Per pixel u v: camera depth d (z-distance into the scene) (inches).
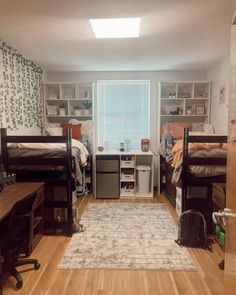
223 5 96.9
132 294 93.7
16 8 99.1
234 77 50.5
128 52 165.5
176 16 106.6
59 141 136.6
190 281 101.4
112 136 237.5
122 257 118.6
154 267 110.6
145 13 104.0
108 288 97.0
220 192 124.0
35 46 150.6
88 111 228.8
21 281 97.3
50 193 145.1
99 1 93.5
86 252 123.0
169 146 190.9
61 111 226.1
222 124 188.7
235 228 49.6
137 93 234.4
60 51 162.6
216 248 127.1
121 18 108.1
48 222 143.1
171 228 150.9
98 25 116.6
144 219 164.7
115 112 236.2
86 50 160.1
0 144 138.2
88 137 222.7
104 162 207.3
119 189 210.5
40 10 100.7
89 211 179.6
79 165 155.1
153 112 233.1
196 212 131.3
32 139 135.7
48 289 96.3
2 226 99.3
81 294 93.7
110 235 141.5
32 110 193.3
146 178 213.5
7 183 128.9
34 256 119.1
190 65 208.2
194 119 233.1
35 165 139.0
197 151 137.4
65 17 108.0
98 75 232.1
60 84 222.4
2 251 95.2
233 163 51.1
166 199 207.8
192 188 148.1
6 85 147.0
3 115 142.8
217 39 137.9
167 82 218.1
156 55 174.1
